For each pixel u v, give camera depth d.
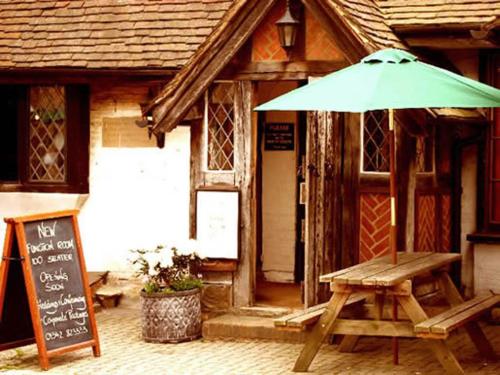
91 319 9.59
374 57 8.80
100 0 12.58
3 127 12.63
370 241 10.32
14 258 9.22
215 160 10.88
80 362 9.43
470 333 9.29
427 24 10.76
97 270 12.23
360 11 10.52
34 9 12.74
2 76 12.31
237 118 10.70
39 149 12.39
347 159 10.30
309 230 10.30
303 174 12.55
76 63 11.91
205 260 10.81
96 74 11.92
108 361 9.46
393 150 9.11
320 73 10.34
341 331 8.82
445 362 8.46
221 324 10.35
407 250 10.31
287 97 8.78
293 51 10.43
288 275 12.70
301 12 10.37
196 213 10.84
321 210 10.25
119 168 12.12
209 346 10.07
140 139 12.01
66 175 12.18
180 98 10.59
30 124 12.41
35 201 12.34
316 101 8.51
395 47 10.49
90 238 12.25
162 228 11.93
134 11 12.33
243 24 10.38
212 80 10.52
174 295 10.17
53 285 9.30
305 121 12.61
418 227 10.41
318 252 10.27
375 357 9.48
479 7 10.83
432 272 9.84
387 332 8.68
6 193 12.47
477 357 9.41
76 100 12.10
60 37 12.33
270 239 12.80
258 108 8.74
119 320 11.41
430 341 8.49
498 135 11.27
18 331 9.41
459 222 11.38
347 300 9.35
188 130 11.78
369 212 10.32
